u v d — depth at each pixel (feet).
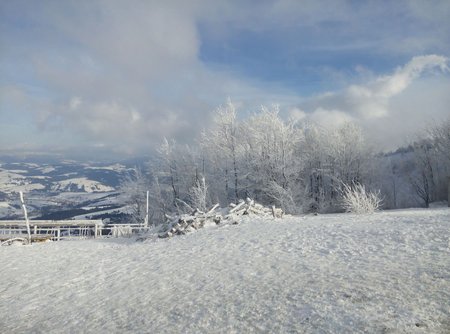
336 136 141.18
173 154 151.74
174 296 28.04
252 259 37.06
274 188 122.01
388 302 20.86
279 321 20.24
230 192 144.25
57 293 33.63
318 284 25.89
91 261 47.06
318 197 133.39
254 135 130.72
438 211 65.36
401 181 163.32
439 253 31.09
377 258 31.83
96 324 24.31
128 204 159.84
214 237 53.26
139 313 25.21
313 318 19.93
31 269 44.14
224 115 138.31
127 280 35.45
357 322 18.62
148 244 57.36
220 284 29.43
